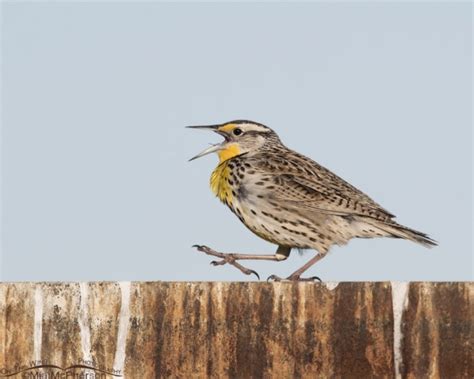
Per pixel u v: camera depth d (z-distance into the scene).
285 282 8.37
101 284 8.50
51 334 8.48
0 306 8.55
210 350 8.37
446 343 8.16
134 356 8.41
